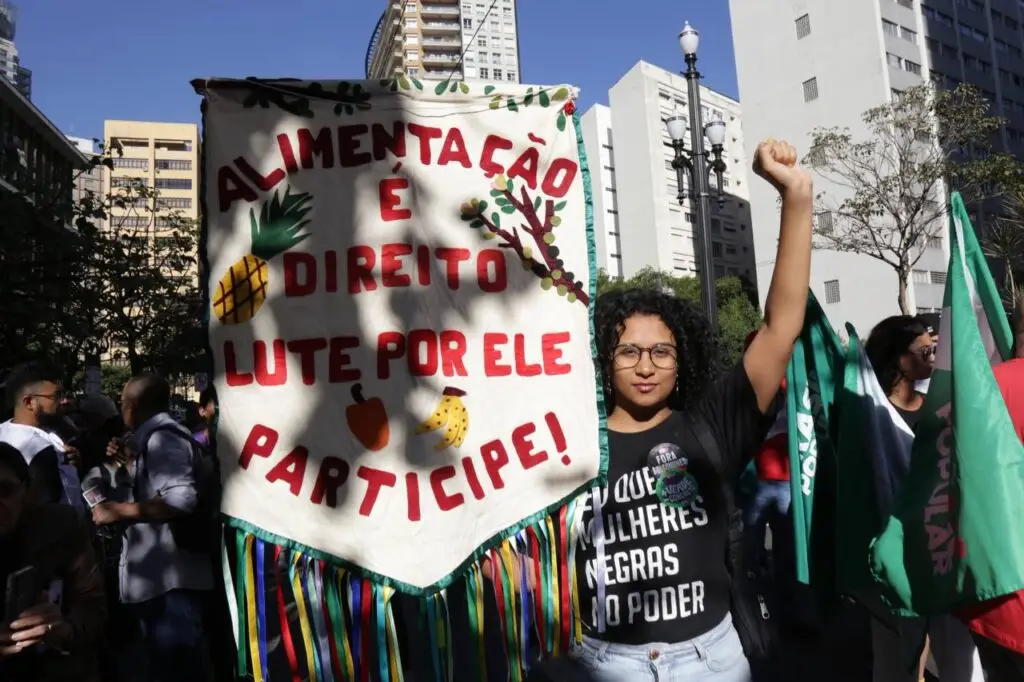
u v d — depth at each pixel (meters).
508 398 2.04
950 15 39.94
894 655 2.64
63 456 3.99
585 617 1.95
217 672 3.49
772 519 4.37
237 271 2.02
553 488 1.99
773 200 40.41
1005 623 1.84
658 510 1.92
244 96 2.06
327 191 2.06
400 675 1.85
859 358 2.54
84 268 7.78
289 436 1.97
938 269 35.25
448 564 1.94
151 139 94.19
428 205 2.09
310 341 2.01
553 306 2.09
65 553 2.34
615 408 2.14
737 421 1.96
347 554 1.92
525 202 2.12
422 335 2.04
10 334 6.21
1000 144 41.75
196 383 6.92
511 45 101.50
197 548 3.29
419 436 2.00
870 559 2.10
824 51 37.94
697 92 10.64
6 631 2.04
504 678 3.42
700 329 2.10
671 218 59.16
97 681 2.36
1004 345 2.29
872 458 2.43
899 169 25.67
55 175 6.75
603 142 65.88
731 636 1.93
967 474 1.85
